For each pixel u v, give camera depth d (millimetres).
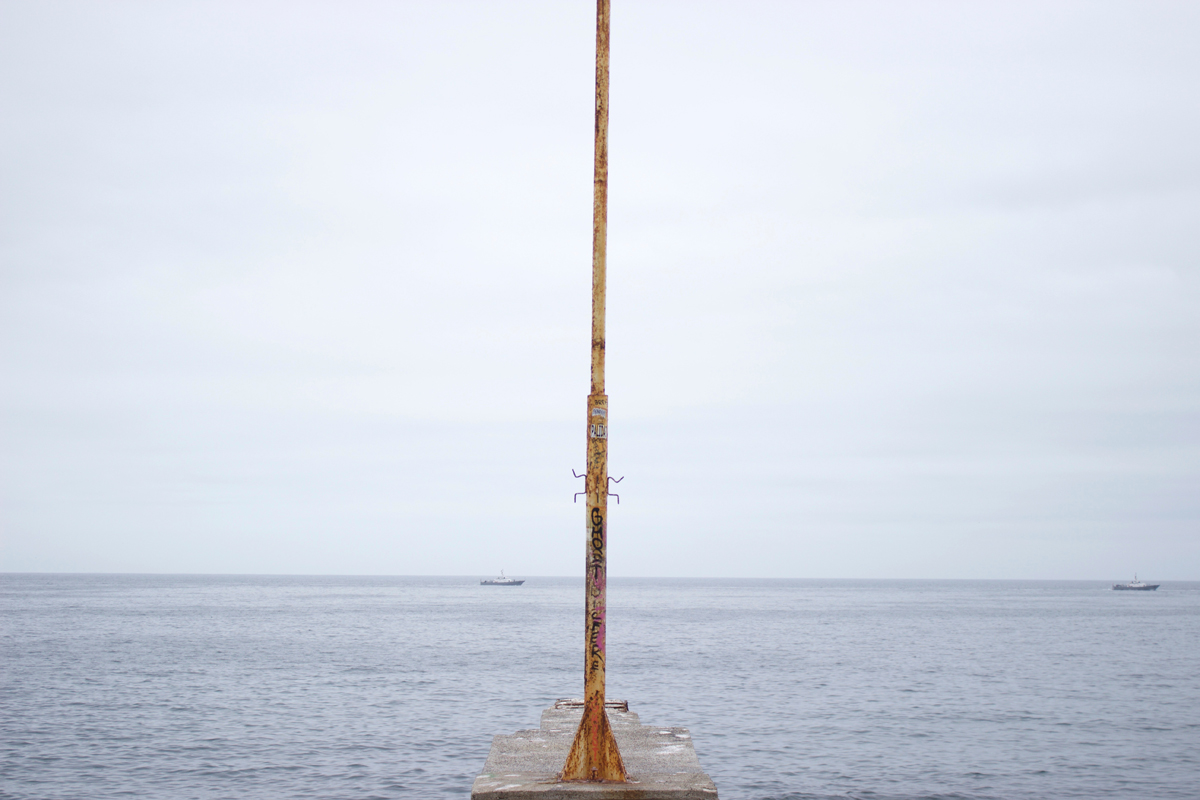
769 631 82812
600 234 7957
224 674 44031
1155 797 21594
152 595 173875
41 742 26906
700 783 7527
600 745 7723
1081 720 32344
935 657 56906
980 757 25844
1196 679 45344
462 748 26641
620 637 73438
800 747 27234
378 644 63375
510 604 148625
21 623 83062
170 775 23031
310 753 25766
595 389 7906
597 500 7836
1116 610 137000
